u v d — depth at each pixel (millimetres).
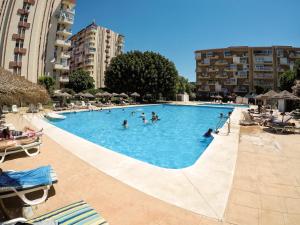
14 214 4008
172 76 46812
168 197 4754
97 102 36062
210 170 6402
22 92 4613
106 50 80062
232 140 10414
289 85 41438
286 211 4246
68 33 42312
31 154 7793
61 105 29062
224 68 63594
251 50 61594
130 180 5641
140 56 46875
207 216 4043
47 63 39625
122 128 18578
